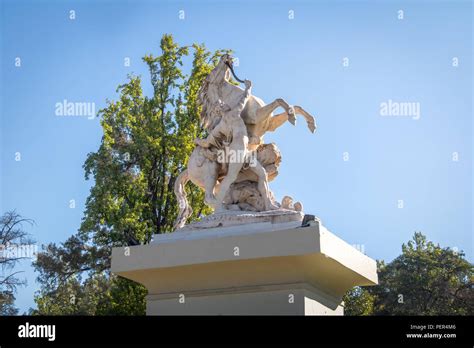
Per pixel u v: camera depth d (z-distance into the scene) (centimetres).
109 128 1923
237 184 962
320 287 911
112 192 1897
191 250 877
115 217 1853
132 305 1834
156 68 2008
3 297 1922
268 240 845
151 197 1945
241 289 880
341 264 891
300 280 858
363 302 2319
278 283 866
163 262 888
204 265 870
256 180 960
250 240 852
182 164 1947
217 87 995
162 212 1941
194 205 1916
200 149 988
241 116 971
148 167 1945
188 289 907
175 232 919
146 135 1891
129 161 1944
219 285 891
